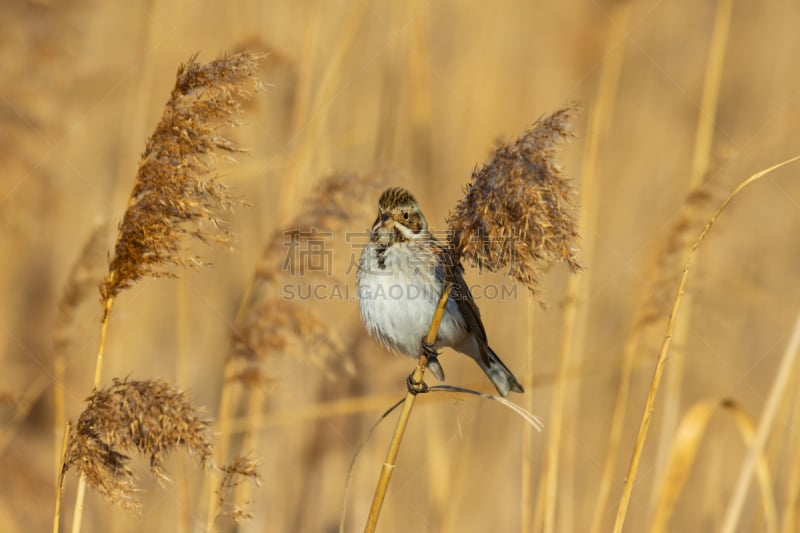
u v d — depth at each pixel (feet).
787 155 51.70
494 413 40.50
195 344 39.52
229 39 41.19
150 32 39.24
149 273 20.54
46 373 36.32
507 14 52.34
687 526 39.55
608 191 49.98
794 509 28.35
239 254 37.83
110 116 41.55
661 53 58.95
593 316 45.01
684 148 52.01
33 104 36.94
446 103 48.62
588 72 50.24
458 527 38.55
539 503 31.09
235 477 21.75
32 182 37.35
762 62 61.21
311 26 35.83
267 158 35.96
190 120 19.99
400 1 41.01
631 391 43.34
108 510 33.06
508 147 19.65
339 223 28.37
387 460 20.40
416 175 39.60
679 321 33.88
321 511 36.35
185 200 20.13
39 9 36.86
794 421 29.48
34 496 31.91
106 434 19.49
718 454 39.11
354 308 36.27
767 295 42.27
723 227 40.81
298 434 36.24
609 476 30.73
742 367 45.50
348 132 41.68
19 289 39.55
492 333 42.57
